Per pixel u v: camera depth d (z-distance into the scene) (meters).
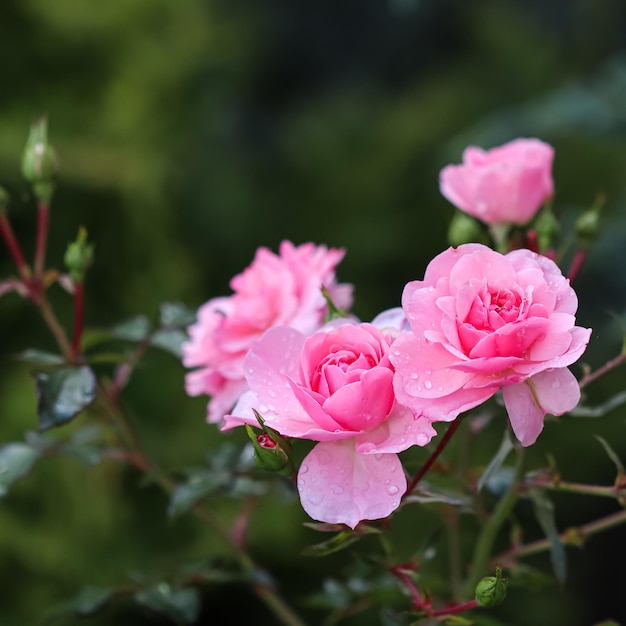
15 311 1.75
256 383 0.69
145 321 0.88
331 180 2.62
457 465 0.80
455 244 0.84
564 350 0.66
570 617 2.08
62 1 1.95
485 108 2.67
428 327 0.67
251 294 0.80
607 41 2.43
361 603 0.87
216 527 0.90
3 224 0.86
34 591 1.68
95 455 0.88
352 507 0.67
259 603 1.99
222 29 2.29
